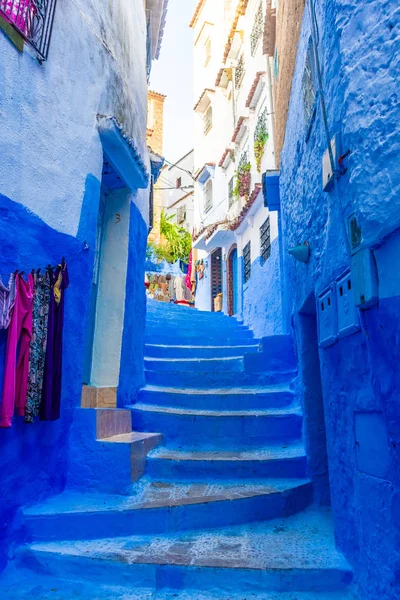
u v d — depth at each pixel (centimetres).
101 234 604
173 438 534
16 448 350
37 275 364
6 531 338
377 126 246
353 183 269
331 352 352
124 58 588
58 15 423
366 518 279
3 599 306
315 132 389
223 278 1627
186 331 997
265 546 355
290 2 533
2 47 342
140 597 310
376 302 245
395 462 233
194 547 354
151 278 2280
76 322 437
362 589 286
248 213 1175
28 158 369
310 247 423
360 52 267
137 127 648
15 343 336
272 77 992
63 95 425
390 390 233
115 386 551
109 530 371
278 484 445
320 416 480
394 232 229
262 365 669
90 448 425
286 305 689
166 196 3212
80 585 324
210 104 1822
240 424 531
